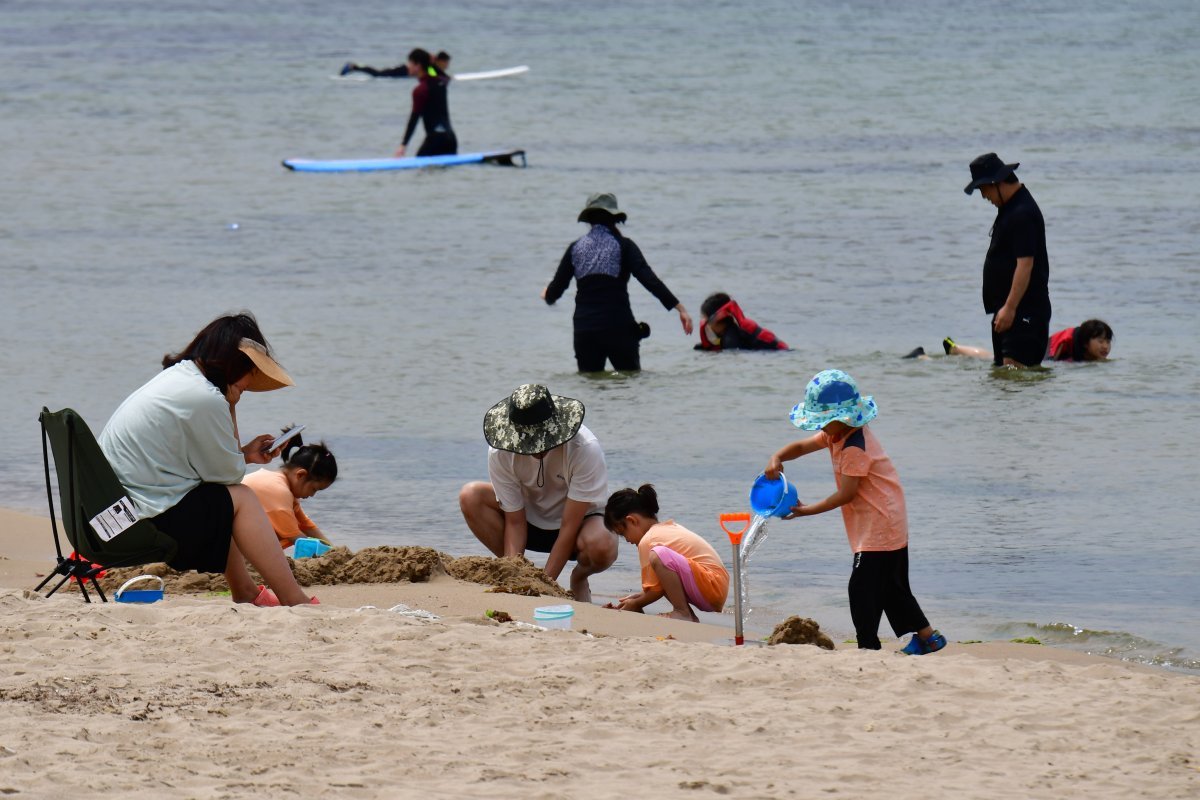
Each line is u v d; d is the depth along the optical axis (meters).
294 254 66.62
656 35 190.25
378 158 101.88
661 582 24.36
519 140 108.31
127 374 44.16
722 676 17.11
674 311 55.69
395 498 32.56
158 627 18.53
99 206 80.38
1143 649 22.41
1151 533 28.75
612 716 15.60
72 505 19.88
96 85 140.62
